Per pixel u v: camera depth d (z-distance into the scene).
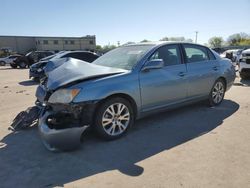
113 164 3.18
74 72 3.85
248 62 9.07
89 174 2.97
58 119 3.55
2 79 13.55
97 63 4.86
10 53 57.88
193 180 2.76
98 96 3.62
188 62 4.99
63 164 3.22
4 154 3.56
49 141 3.39
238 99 6.40
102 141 3.89
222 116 4.98
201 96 5.32
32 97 7.73
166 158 3.29
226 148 3.52
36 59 23.31
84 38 74.88
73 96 3.49
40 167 3.17
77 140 3.48
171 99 4.66
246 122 4.59
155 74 4.32
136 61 4.28
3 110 6.11
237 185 2.65
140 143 3.80
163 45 4.66
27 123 4.49
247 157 3.24
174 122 4.70
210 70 5.38
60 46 71.19
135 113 4.21
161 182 2.75
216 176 2.83
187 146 3.63
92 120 3.71
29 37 67.88
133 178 2.85
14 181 2.87
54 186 2.75
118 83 3.85
